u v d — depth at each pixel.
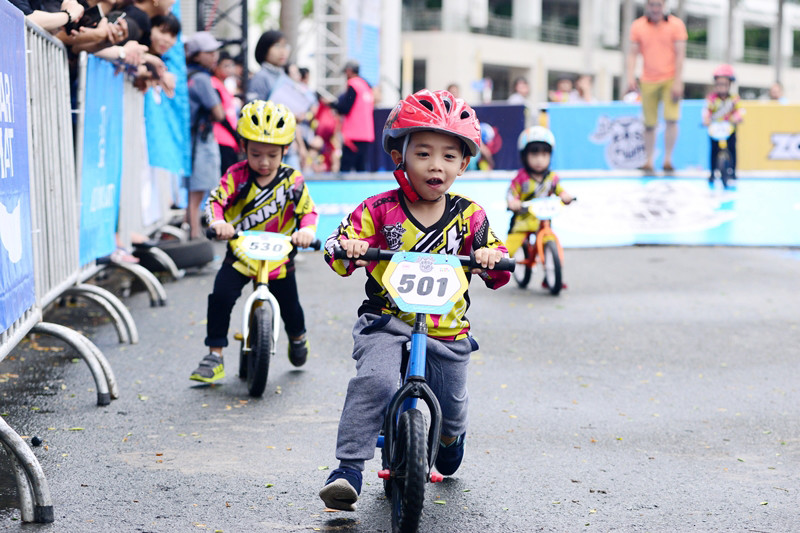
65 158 7.53
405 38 56.50
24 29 5.98
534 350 8.84
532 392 7.36
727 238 15.89
